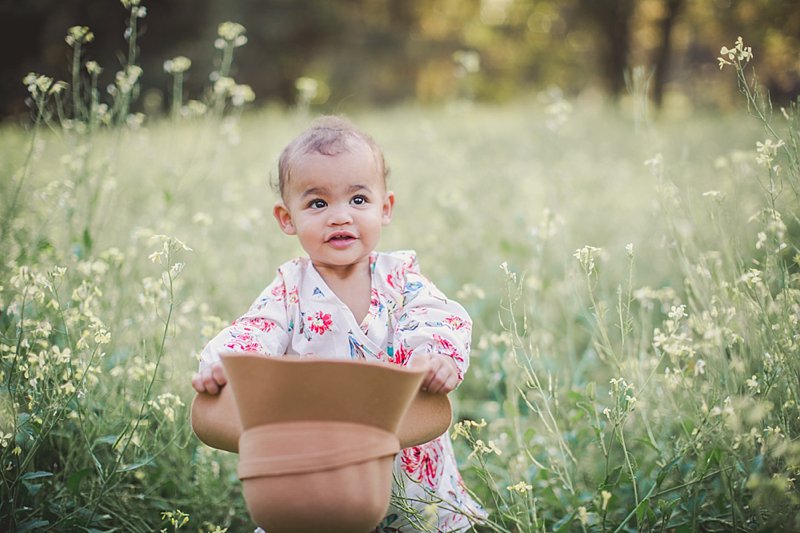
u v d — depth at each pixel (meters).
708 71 26.34
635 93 3.78
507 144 10.88
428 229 6.09
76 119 4.12
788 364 2.65
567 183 6.55
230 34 4.71
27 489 2.78
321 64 29.69
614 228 6.50
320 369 2.00
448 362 2.39
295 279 2.74
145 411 3.07
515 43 33.66
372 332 2.65
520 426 3.69
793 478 2.51
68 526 2.79
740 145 9.28
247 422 2.09
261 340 2.59
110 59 25.75
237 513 3.13
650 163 3.36
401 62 31.22
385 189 2.76
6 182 5.40
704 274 3.08
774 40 14.53
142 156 6.21
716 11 21.22
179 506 3.12
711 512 2.82
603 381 4.30
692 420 2.88
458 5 33.34
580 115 14.88
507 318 4.39
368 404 2.05
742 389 2.78
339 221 2.54
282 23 27.95
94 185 4.18
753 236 3.96
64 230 4.10
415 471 2.68
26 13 24.84
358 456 2.04
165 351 3.46
